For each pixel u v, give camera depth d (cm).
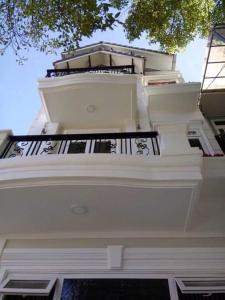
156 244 386
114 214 374
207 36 567
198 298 331
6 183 340
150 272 359
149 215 375
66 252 382
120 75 602
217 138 595
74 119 651
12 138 426
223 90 657
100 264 369
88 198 351
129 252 377
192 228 395
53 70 769
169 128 394
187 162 344
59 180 334
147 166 343
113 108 630
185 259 367
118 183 333
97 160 340
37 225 396
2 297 339
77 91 606
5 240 402
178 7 505
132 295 341
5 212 374
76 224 393
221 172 375
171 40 560
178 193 342
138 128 618
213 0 516
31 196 351
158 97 677
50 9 388
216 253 370
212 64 613
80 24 387
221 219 400
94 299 340
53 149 486
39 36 407
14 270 370
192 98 671
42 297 340
